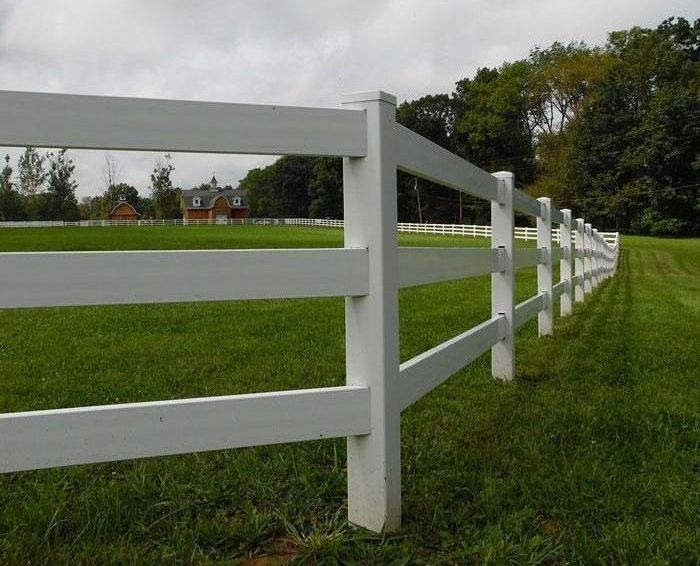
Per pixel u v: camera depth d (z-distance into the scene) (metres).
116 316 7.72
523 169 66.69
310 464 2.64
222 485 2.40
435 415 3.42
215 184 112.56
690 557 1.89
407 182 69.94
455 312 7.86
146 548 1.96
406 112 75.69
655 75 57.88
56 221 70.88
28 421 1.72
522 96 66.62
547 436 3.00
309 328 6.68
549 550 1.92
